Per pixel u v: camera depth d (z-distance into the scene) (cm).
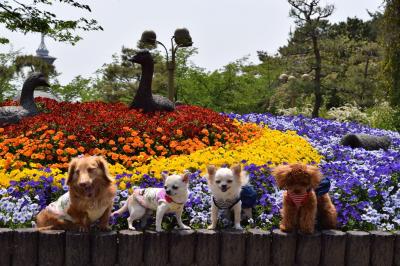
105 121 964
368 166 751
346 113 2205
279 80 3005
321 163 836
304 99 2919
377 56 3106
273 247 498
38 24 1347
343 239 504
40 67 2981
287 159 804
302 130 1250
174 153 877
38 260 469
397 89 2133
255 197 538
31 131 893
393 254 513
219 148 858
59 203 491
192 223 545
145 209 511
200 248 486
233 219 557
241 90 2697
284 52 2636
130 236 475
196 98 2667
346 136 1110
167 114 1139
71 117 1037
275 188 625
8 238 464
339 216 575
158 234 482
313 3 2398
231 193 503
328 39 2516
